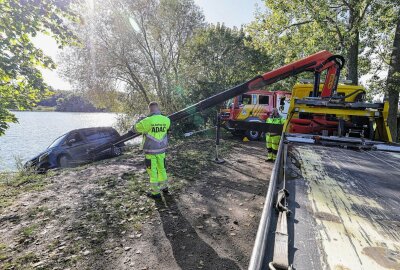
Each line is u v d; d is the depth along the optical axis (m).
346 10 14.58
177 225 4.23
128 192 5.71
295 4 15.20
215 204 5.07
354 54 14.59
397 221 1.42
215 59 20.22
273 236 1.29
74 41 6.74
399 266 1.03
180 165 8.02
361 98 7.53
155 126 5.12
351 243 1.21
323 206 1.62
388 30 15.19
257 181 6.54
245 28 18.36
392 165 2.64
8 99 6.22
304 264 1.06
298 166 2.56
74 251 3.57
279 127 6.32
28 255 3.48
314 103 4.34
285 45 17.14
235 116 13.91
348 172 2.37
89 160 10.73
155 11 16.72
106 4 15.48
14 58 5.53
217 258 3.39
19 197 5.62
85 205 5.06
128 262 3.32
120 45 16.39
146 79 18.06
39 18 5.72
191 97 17.42
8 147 24.69
